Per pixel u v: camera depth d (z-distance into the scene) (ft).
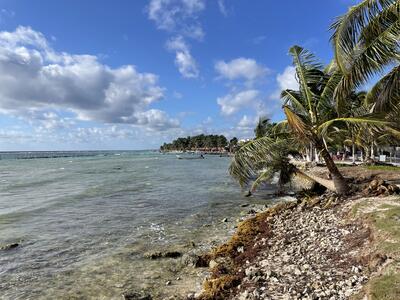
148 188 112.16
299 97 58.18
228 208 74.84
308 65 57.21
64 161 392.47
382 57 36.81
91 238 50.78
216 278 32.14
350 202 48.96
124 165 277.03
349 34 36.65
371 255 27.17
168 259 40.55
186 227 57.26
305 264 30.58
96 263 39.70
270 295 25.22
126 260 40.57
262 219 55.52
